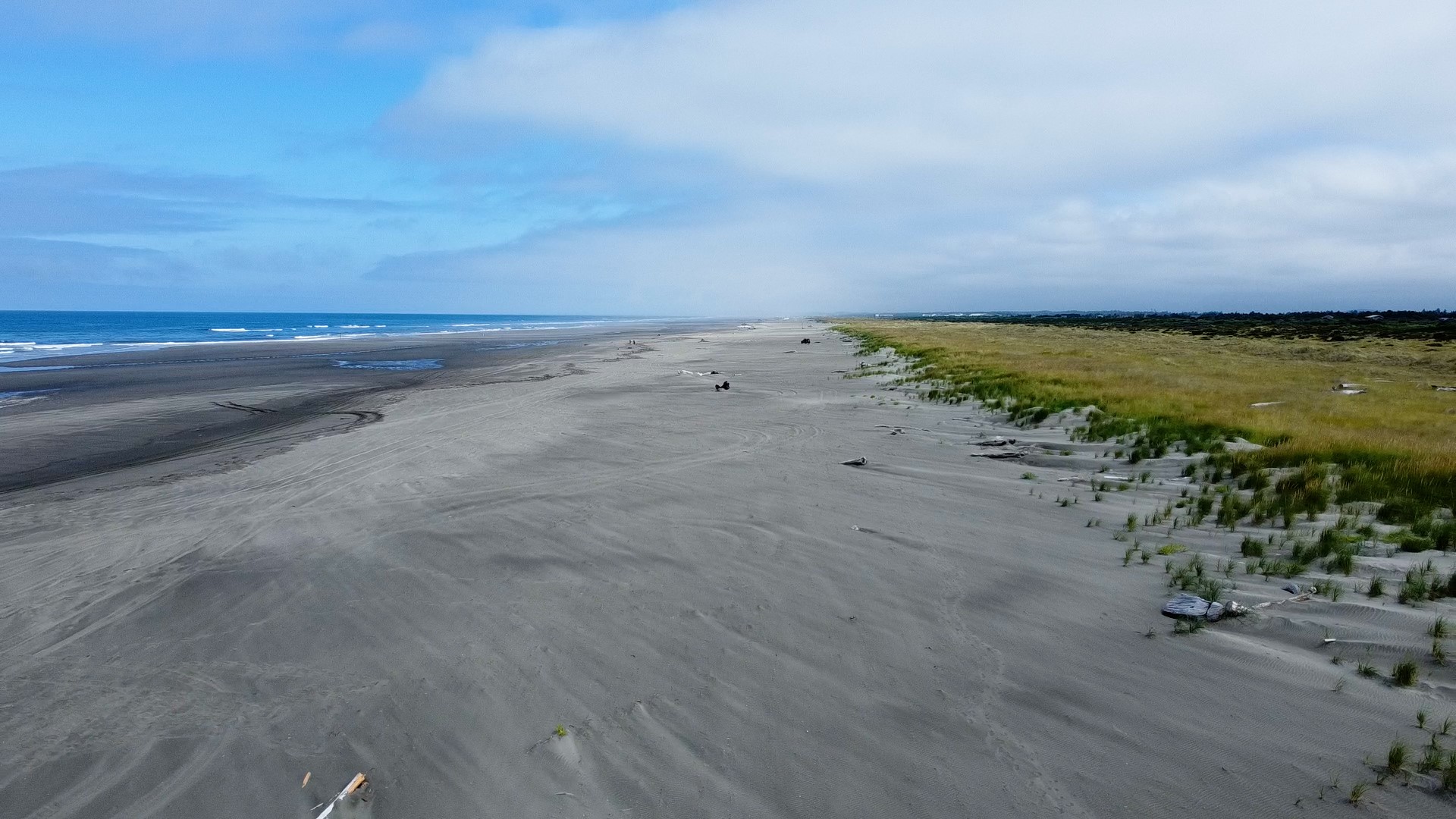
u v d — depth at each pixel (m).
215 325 114.44
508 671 4.41
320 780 3.46
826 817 3.11
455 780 3.42
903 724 3.77
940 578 5.77
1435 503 7.36
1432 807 2.97
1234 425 11.95
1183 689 4.00
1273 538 6.52
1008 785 3.28
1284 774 3.25
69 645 5.00
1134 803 3.13
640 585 5.75
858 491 8.66
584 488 8.98
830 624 4.96
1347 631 4.47
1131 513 7.62
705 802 3.22
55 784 3.48
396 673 4.44
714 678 4.27
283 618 5.32
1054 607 5.16
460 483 9.41
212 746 3.75
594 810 3.19
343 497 8.84
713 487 8.92
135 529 7.78
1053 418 13.34
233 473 10.57
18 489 9.96
